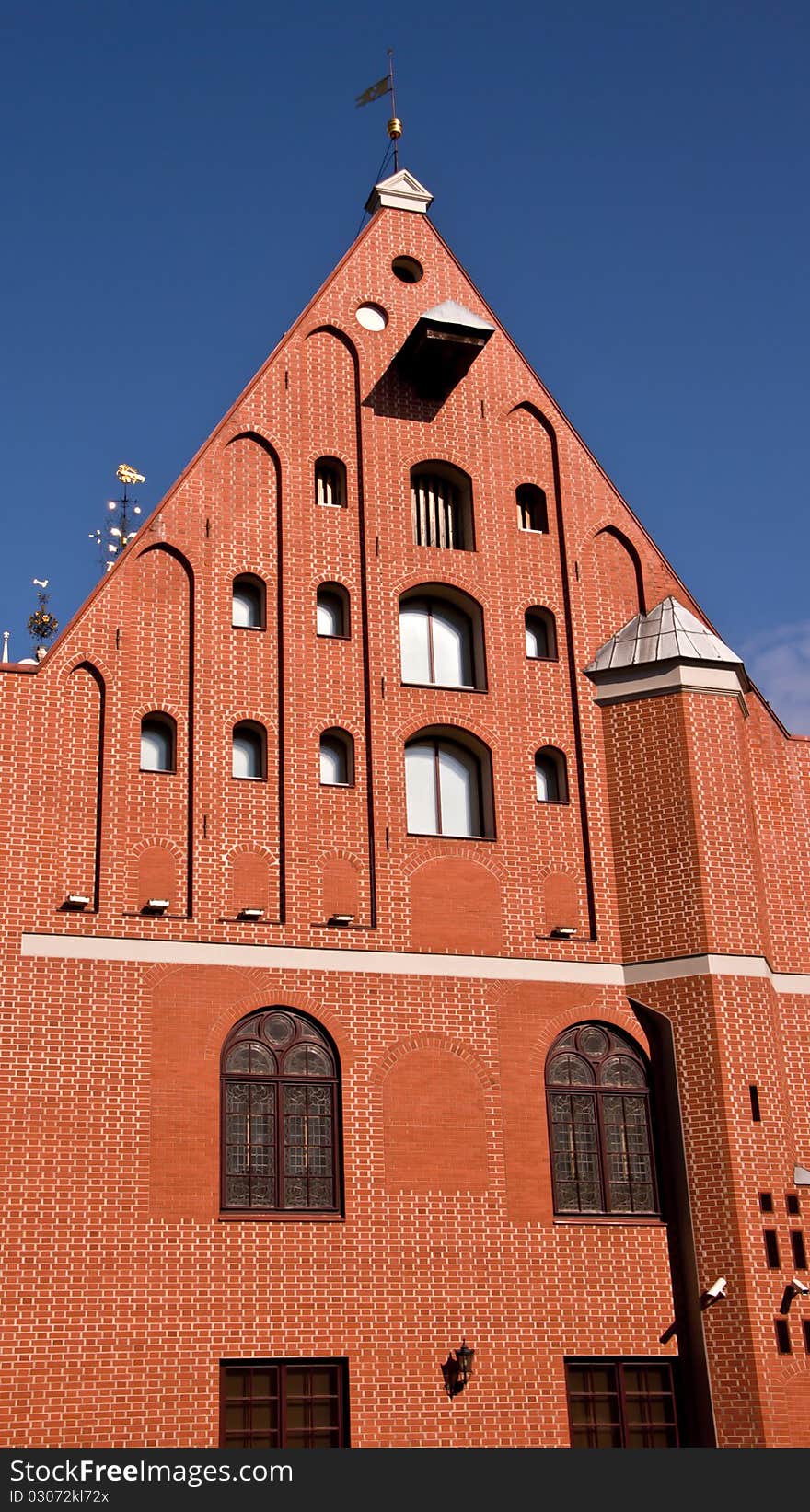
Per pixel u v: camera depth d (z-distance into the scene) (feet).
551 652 107.24
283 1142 90.58
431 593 106.22
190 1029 90.22
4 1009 87.15
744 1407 89.25
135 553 98.94
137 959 90.48
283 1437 84.94
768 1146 95.04
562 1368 90.48
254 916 93.40
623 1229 94.43
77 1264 83.82
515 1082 95.86
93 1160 85.92
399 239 113.19
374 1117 92.22
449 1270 90.48
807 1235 93.97
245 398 104.83
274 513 103.14
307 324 108.27
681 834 101.35
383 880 97.30
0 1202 83.66
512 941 98.78
